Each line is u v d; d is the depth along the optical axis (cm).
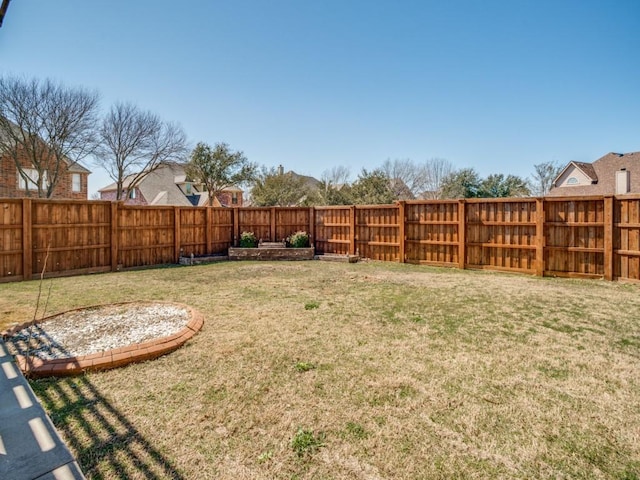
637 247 720
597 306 548
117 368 323
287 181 2922
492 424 241
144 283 738
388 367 328
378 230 1128
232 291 656
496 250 905
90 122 1975
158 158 2423
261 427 236
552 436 229
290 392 281
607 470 198
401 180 3152
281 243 1236
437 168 3275
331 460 205
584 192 2373
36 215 803
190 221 1137
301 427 236
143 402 266
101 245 911
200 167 2794
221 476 192
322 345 381
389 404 265
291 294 630
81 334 396
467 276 834
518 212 868
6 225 761
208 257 1134
